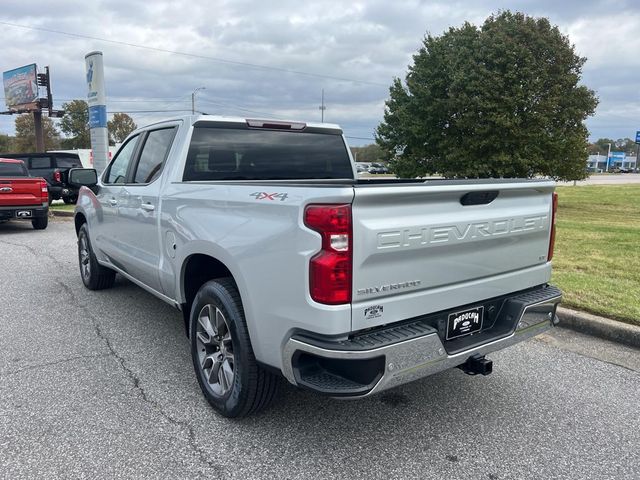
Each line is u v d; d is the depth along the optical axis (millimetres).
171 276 3775
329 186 2387
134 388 3684
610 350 4496
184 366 4090
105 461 2785
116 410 3352
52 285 6715
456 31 23578
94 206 5684
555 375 3984
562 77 20656
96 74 15273
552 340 4734
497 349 3002
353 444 2992
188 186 3562
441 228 2680
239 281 2873
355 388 2434
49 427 3127
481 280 3014
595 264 7391
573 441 3055
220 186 3191
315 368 2613
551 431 3164
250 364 2941
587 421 3287
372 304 2480
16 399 3488
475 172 21828
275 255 2605
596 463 2836
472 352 2840
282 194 2611
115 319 5273
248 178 4234
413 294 2652
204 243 3188
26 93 36312
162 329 4973
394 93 26266
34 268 7836
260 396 3016
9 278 7125
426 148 24516
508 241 3137
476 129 21219
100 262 5898
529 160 20719
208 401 3365
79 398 3518
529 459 2865
